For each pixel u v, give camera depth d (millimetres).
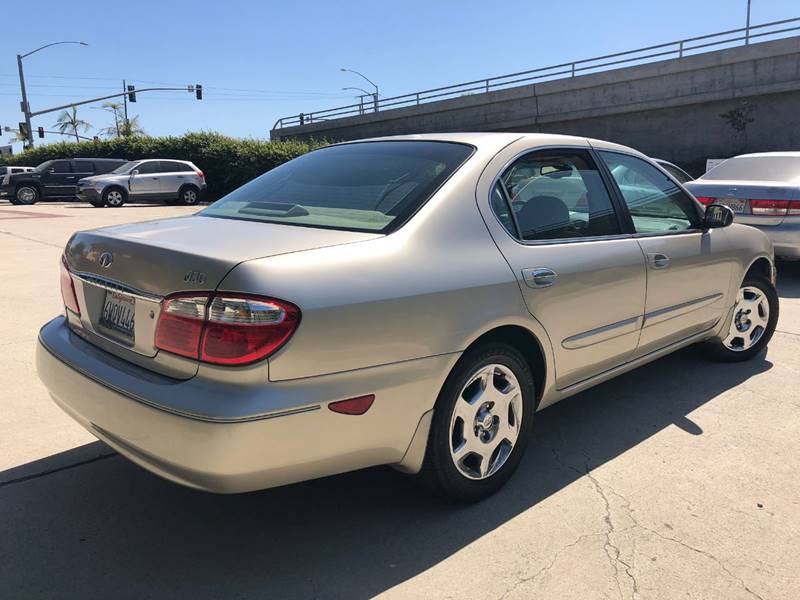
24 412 3879
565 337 3141
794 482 3137
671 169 9352
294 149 32219
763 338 4859
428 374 2553
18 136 69562
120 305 2588
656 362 4863
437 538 2697
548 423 3826
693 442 3559
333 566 2520
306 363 2242
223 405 2156
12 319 5969
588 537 2697
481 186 2949
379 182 3025
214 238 2561
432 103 36594
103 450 3441
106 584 2408
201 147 32500
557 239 3178
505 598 2340
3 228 14055
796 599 2336
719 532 2730
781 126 27141
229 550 2623
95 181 22516
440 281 2590
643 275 3545
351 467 2480
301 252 2373
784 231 7176
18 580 2418
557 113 32500
